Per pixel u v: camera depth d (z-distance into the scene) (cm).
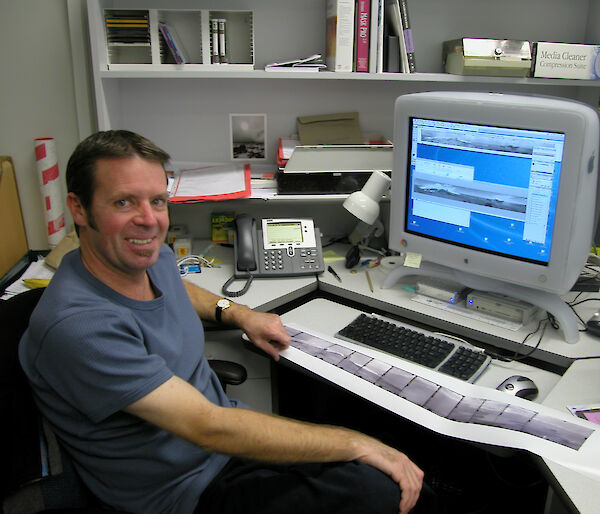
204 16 186
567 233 139
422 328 164
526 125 138
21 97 204
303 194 199
